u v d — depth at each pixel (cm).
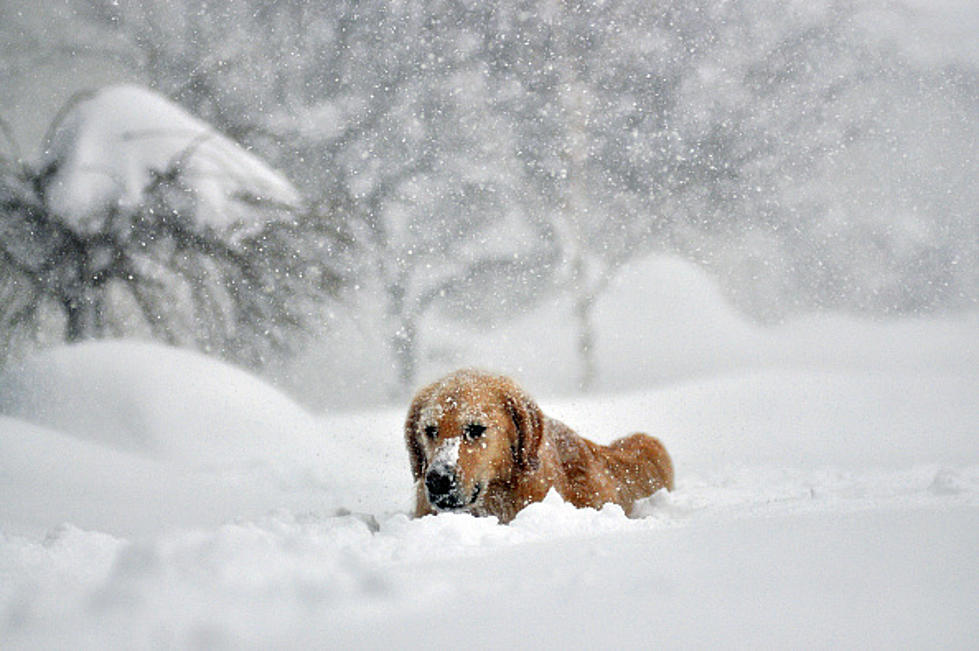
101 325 1531
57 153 1544
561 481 622
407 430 611
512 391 594
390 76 2438
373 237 2188
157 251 1559
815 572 264
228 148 1669
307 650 216
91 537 464
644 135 2473
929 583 246
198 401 1038
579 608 240
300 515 599
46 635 231
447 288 2458
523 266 2509
